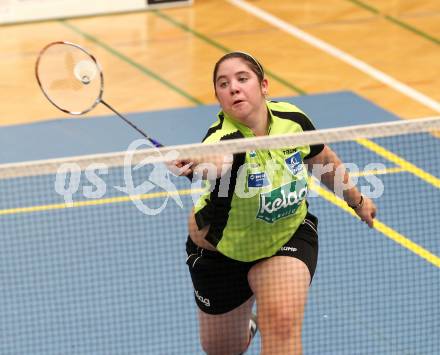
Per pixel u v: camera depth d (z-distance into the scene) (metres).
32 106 23.41
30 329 13.81
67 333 13.68
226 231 11.07
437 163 19.48
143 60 26.50
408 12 30.78
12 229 16.95
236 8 31.20
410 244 16.17
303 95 23.98
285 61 26.42
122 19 30.20
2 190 18.33
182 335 13.63
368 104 23.39
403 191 18.27
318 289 14.80
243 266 11.38
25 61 26.44
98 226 16.97
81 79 11.15
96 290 14.83
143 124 22.28
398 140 20.55
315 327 13.79
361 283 14.91
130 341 13.42
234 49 27.41
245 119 10.94
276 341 10.77
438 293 14.62
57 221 17.20
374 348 13.23
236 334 12.11
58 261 15.74
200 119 22.59
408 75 25.42
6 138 21.56
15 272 15.43
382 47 27.58
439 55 26.94
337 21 29.91
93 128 22.08
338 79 25.09
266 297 10.91
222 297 11.58
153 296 14.70
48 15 30.12
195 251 11.68
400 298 14.47
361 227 16.83
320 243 16.31
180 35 28.64
